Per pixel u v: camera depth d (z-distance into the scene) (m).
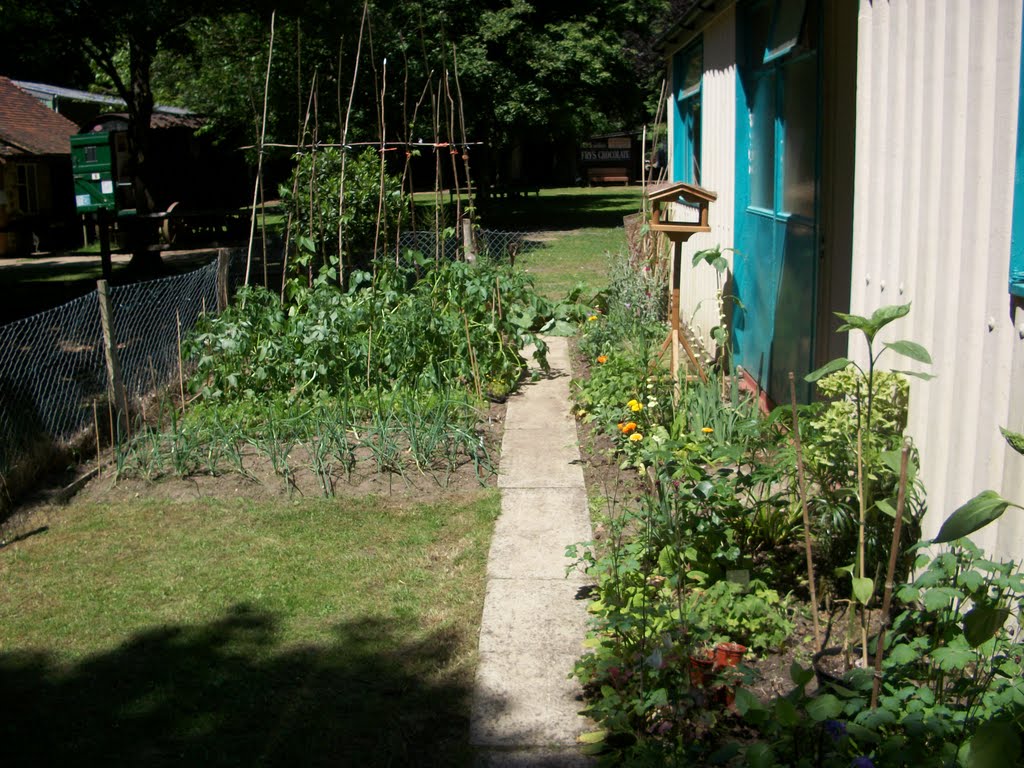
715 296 9.28
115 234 24.34
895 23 4.27
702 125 10.05
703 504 4.59
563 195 37.69
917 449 4.10
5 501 6.01
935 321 3.91
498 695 3.89
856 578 3.57
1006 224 3.39
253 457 6.79
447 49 22.31
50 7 16.38
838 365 3.44
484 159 27.47
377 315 8.25
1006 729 2.30
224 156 24.97
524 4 23.69
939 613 3.40
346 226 11.62
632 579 4.38
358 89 21.81
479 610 4.62
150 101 19.02
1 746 3.67
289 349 7.94
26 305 15.14
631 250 12.38
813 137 6.25
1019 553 3.34
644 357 7.48
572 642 4.28
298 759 3.54
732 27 8.37
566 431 7.29
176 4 16.36
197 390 8.20
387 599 4.78
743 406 6.69
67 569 5.25
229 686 4.04
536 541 5.38
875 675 3.02
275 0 16.80
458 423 7.03
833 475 4.34
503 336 8.56
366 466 6.53
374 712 3.83
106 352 7.31
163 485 6.41
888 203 4.38
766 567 4.54
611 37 25.75
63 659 4.32
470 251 10.41
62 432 7.11
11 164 22.39
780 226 7.09
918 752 2.78
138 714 3.86
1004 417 3.42
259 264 14.22
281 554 5.36
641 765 3.16
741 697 3.06
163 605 4.81
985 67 3.52
